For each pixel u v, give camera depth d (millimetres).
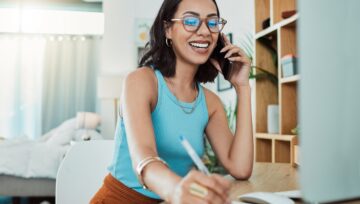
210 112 1283
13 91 6711
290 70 2488
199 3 1137
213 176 606
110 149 1271
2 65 6699
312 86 490
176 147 1092
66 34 6871
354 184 525
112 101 6078
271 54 3021
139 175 781
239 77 1280
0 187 3365
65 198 1208
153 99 1086
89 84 6887
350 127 521
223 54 1302
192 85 1242
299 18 481
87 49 6898
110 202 1049
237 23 4016
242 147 1207
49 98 6781
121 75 6098
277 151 2682
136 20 5980
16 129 6688
